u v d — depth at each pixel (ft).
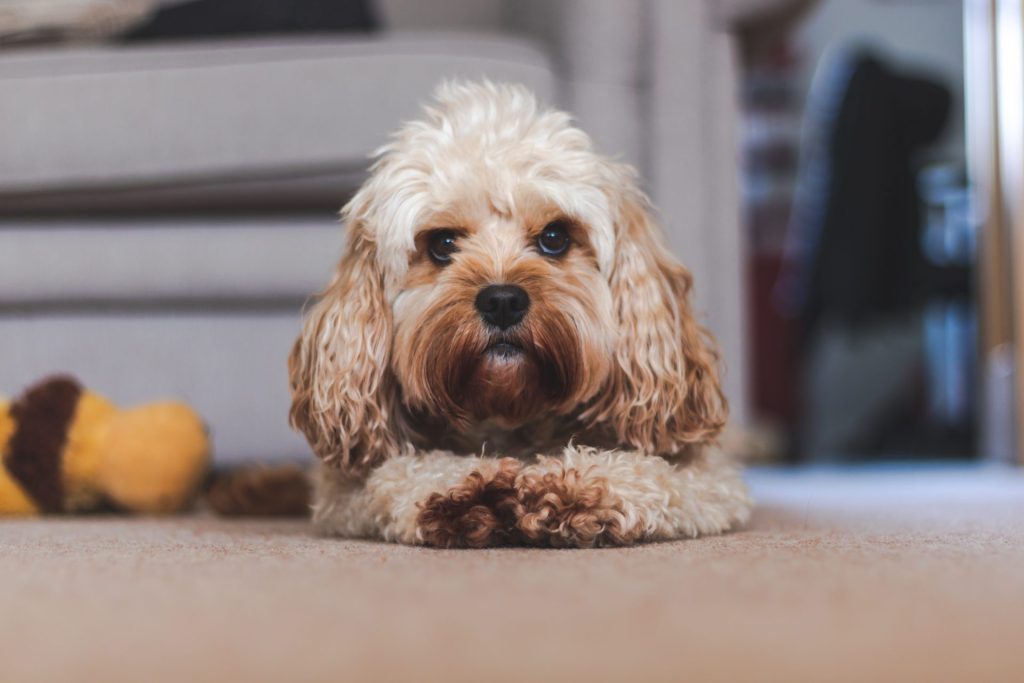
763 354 16.42
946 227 14.87
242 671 2.26
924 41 18.75
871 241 13.78
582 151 5.38
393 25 11.21
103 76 7.64
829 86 14.58
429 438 5.47
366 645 2.46
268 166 7.61
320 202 7.82
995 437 11.48
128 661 2.38
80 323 7.89
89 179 7.64
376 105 7.57
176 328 7.91
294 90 7.59
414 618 2.75
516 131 5.33
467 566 3.70
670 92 8.21
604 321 5.19
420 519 4.41
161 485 6.48
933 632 2.57
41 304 7.83
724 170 8.43
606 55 8.10
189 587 3.29
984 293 11.55
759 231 17.13
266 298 7.83
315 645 2.48
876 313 14.03
